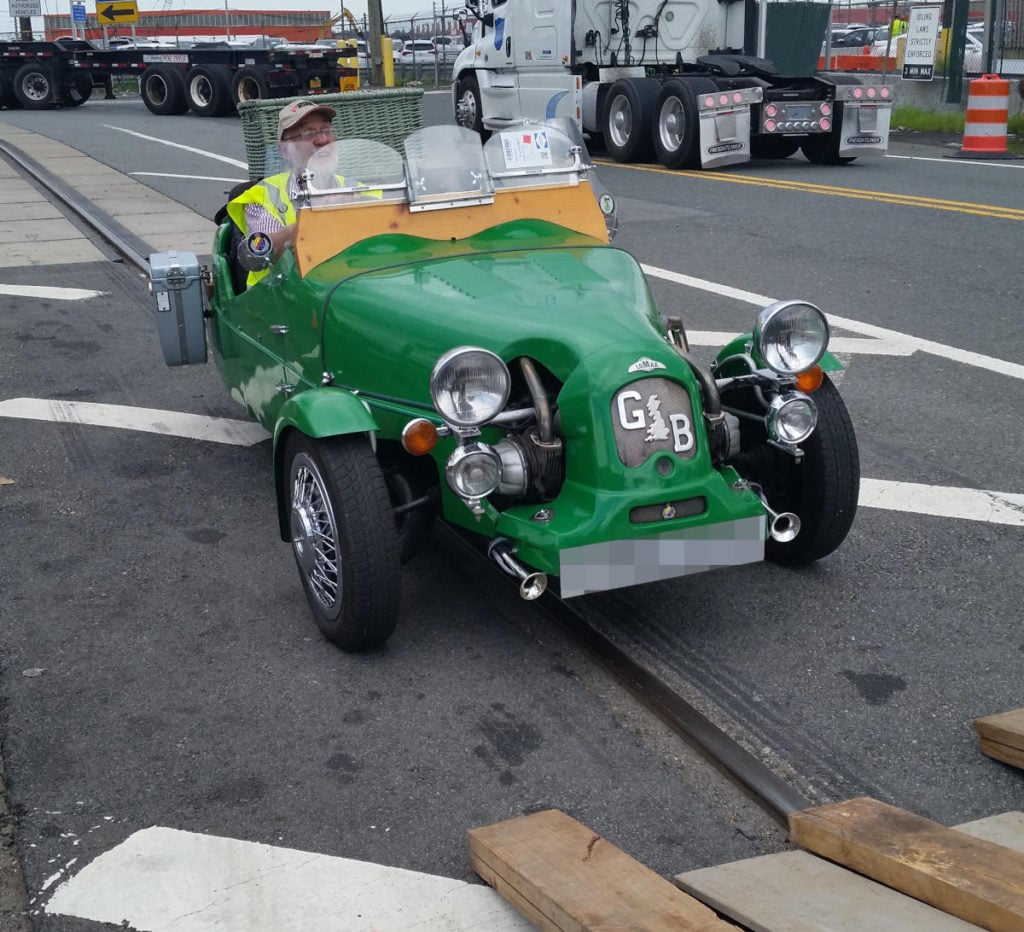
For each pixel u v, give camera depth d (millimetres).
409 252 4871
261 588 4836
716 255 10539
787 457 4613
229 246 6059
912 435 6305
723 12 17500
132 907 3068
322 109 5441
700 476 3990
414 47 37250
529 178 5113
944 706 3896
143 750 3740
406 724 3863
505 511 4078
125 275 10398
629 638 4355
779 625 4418
